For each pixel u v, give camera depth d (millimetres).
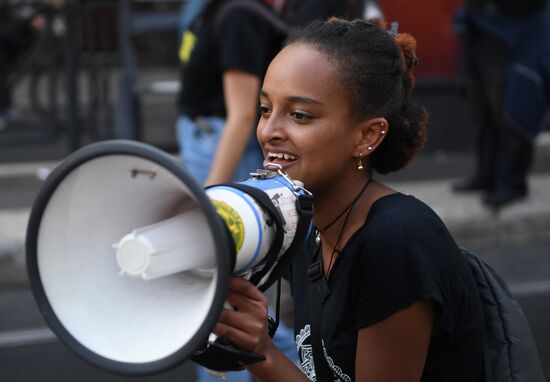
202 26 4516
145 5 9469
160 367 1731
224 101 4582
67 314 1801
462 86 7922
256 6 4379
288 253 1999
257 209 1834
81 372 5750
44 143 10133
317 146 2117
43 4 9969
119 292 1856
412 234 2102
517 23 7246
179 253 1759
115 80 10672
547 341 5988
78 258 1838
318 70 2102
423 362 2143
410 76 2348
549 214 7902
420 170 9172
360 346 2156
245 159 4672
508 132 7621
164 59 9555
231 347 1921
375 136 2184
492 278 2379
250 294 1879
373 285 2105
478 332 2264
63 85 11750
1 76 10469
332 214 2264
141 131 8859
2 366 5836
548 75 7316
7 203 8492
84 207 1814
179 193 1819
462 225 7781
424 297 2061
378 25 2359
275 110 2145
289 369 2113
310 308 2322
